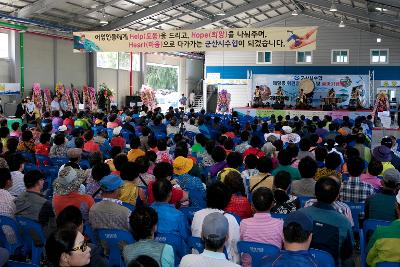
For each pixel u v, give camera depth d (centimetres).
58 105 1819
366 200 432
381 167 528
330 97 2328
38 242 387
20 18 1589
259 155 692
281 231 332
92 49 1326
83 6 1730
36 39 1844
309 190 469
